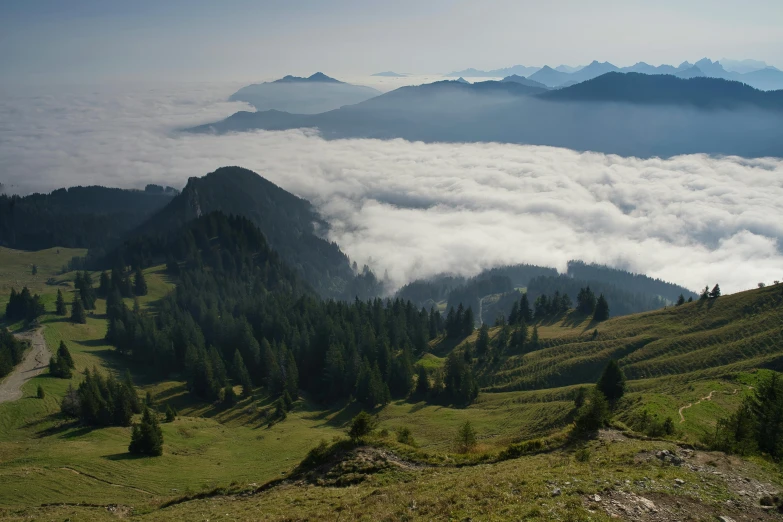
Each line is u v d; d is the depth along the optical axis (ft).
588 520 75.15
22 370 405.18
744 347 378.12
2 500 176.35
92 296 638.94
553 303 640.58
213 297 636.89
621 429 139.13
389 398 396.98
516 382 436.76
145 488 198.90
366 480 125.80
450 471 123.75
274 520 104.78
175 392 408.87
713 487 93.50
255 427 344.69
